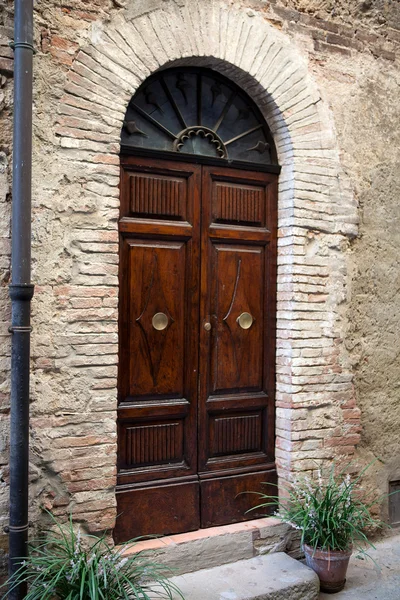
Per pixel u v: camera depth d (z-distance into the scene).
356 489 4.57
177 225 4.05
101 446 3.61
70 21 3.53
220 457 4.25
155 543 3.80
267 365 4.43
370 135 4.67
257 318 4.39
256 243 4.38
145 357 3.95
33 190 3.41
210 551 3.92
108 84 3.63
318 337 4.41
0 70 3.31
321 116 4.42
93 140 3.59
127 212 3.89
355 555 4.42
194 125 4.18
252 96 4.33
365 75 4.65
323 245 4.43
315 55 4.42
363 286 4.64
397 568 4.23
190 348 4.11
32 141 3.39
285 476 4.33
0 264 3.29
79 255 3.55
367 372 4.66
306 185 4.35
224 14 4.02
